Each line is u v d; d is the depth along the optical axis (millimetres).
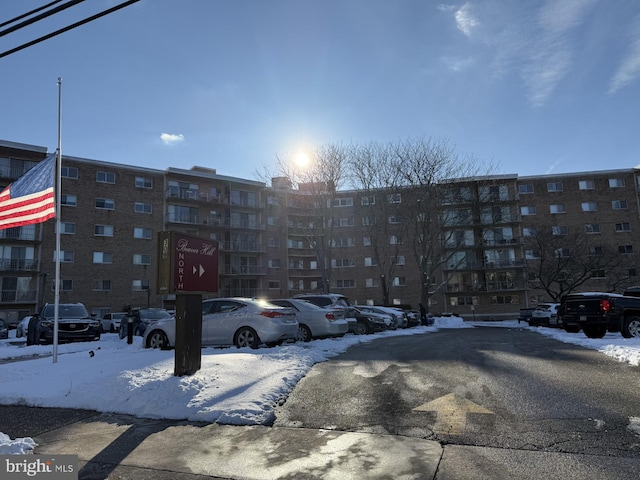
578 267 42469
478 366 8305
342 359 9414
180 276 6816
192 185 47125
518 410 5422
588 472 3701
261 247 50250
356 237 53594
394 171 33625
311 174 33375
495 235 49875
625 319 12391
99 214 40750
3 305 36031
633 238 49000
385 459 4133
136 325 18297
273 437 4836
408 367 8320
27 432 5184
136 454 4438
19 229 37000
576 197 50438
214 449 4523
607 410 5281
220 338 10797
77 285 38875
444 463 3990
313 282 55375
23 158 38000
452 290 50062
